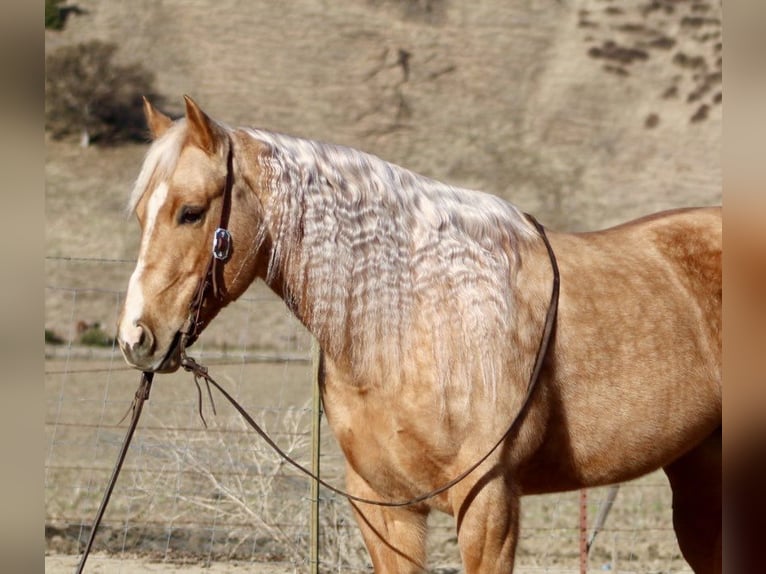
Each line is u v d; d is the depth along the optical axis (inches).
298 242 249.6
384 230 254.5
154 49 2113.7
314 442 369.1
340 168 256.1
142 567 420.2
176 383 749.3
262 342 1032.8
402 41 2194.9
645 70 2149.4
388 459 250.8
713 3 2277.3
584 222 1743.4
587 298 267.9
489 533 245.6
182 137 243.0
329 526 422.0
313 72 2105.1
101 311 1206.3
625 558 451.2
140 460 481.1
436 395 244.5
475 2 2293.3
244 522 431.2
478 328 248.4
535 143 1947.6
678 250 292.0
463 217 261.1
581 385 262.4
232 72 2096.5
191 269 239.8
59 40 2063.2
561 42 2217.0
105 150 1784.0
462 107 2036.2
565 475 267.7
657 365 272.4
